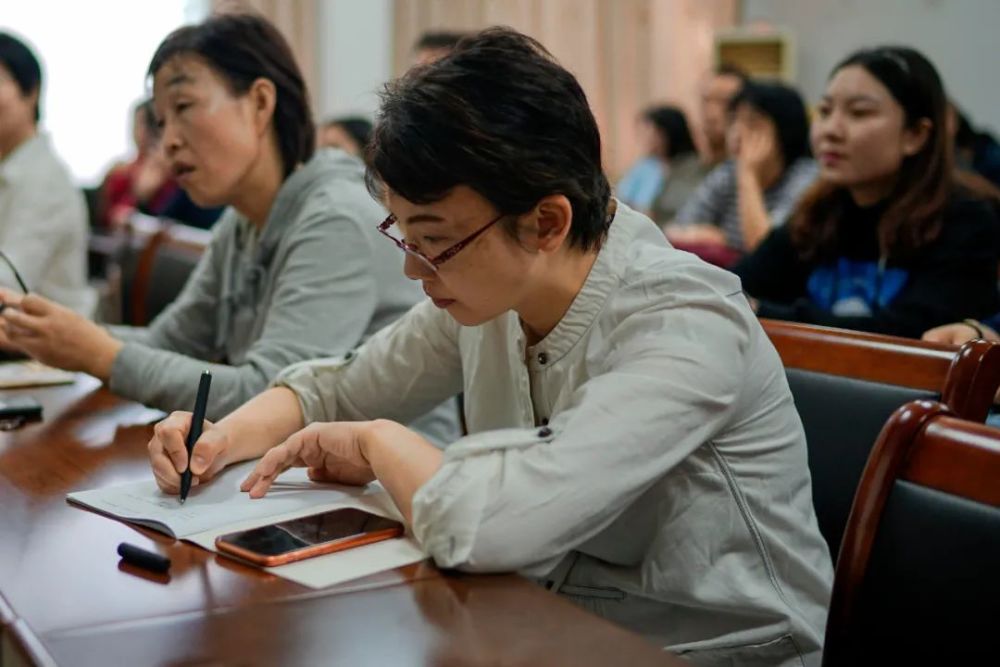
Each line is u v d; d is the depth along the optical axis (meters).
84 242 2.95
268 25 1.78
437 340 1.29
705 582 1.07
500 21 5.72
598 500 0.94
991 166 3.55
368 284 1.71
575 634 0.81
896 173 2.17
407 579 0.91
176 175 1.76
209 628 0.80
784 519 1.11
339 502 1.10
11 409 1.49
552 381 1.11
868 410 1.32
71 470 1.24
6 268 2.72
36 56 2.87
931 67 2.15
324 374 1.35
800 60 6.05
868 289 2.20
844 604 0.95
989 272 2.14
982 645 0.85
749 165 3.69
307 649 0.77
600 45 5.98
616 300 1.07
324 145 3.36
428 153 0.93
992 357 1.24
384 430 1.07
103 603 0.85
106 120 5.29
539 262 1.01
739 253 3.60
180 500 1.10
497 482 0.94
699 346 1.01
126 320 2.93
